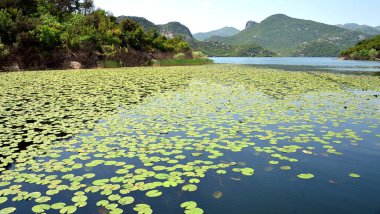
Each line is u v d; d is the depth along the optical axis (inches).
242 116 320.8
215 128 272.5
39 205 138.2
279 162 194.7
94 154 205.8
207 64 1694.1
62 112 339.9
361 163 193.5
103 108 362.9
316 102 409.7
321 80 727.7
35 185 162.6
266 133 258.2
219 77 790.5
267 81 690.2
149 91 509.4
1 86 559.8
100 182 163.0
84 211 134.6
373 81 711.1
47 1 1347.2
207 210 135.3
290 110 354.0
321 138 245.8
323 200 144.7
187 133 256.5
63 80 674.8
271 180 167.6
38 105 380.2
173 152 209.2
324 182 165.3
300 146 227.0
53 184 161.2
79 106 374.9
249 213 132.7
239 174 175.6
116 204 138.7
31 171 179.6
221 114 330.0
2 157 201.3
